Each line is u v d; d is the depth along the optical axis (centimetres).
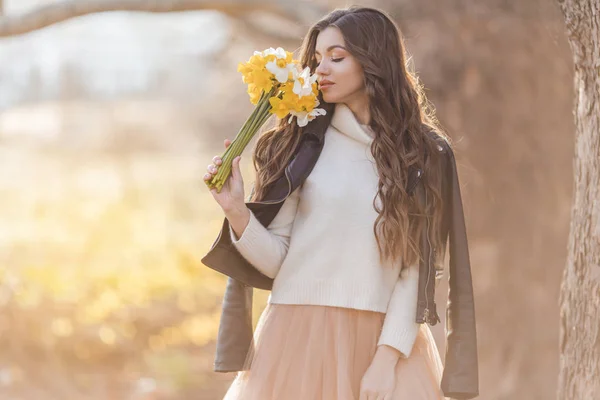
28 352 973
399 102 368
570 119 720
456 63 773
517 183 753
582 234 390
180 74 2934
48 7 904
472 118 773
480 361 744
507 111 746
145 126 3403
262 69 352
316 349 360
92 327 1031
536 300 732
